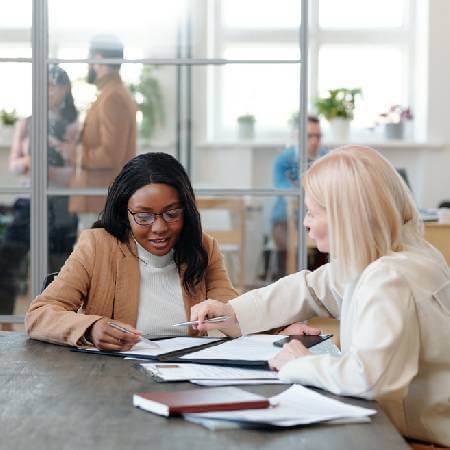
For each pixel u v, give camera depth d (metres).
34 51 5.02
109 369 2.09
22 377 2.01
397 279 1.84
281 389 1.86
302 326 2.43
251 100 5.20
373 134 8.70
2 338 2.53
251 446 1.45
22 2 5.00
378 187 1.87
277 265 5.15
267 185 5.19
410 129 8.76
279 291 2.42
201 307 2.39
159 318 2.66
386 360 1.78
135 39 5.11
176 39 5.13
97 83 5.07
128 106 5.13
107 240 2.67
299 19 5.09
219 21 5.14
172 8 5.11
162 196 2.58
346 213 1.87
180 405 1.62
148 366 2.08
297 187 5.11
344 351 1.98
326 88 8.77
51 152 5.05
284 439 1.49
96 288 2.63
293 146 5.12
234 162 5.27
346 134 8.56
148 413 1.66
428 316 1.85
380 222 1.87
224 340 2.39
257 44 5.14
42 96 5.04
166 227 2.60
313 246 5.10
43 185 5.05
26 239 5.06
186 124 5.29
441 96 8.50
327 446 1.45
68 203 5.07
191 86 5.25
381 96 8.77
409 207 1.96
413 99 8.76
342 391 1.79
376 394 1.77
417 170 8.59
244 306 2.40
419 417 1.93
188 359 2.13
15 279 5.06
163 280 2.69
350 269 1.89
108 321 2.33
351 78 8.76
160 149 5.29
